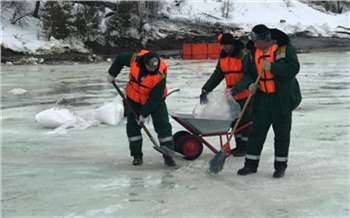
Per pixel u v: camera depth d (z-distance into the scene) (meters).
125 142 7.38
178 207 4.47
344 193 4.82
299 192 4.86
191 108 10.16
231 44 6.08
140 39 31.75
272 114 5.30
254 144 5.46
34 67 22.02
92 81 15.98
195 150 6.17
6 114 9.99
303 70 18.88
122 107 9.05
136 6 32.19
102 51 29.42
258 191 4.89
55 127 8.48
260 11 41.38
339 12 50.19
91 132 8.11
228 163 6.08
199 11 37.09
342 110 9.93
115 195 4.84
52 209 4.48
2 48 25.31
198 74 17.88
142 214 4.31
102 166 6.03
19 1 29.25
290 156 6.32
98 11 31.83
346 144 6.98
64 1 29.12
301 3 47.34
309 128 8.16
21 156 6.58
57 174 5.66
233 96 6.14
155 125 5.91
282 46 5.16
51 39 27.59
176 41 32.91
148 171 5.75
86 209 4.47
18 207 4.55
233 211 4.35
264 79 5.23
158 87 5.62
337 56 27.33
